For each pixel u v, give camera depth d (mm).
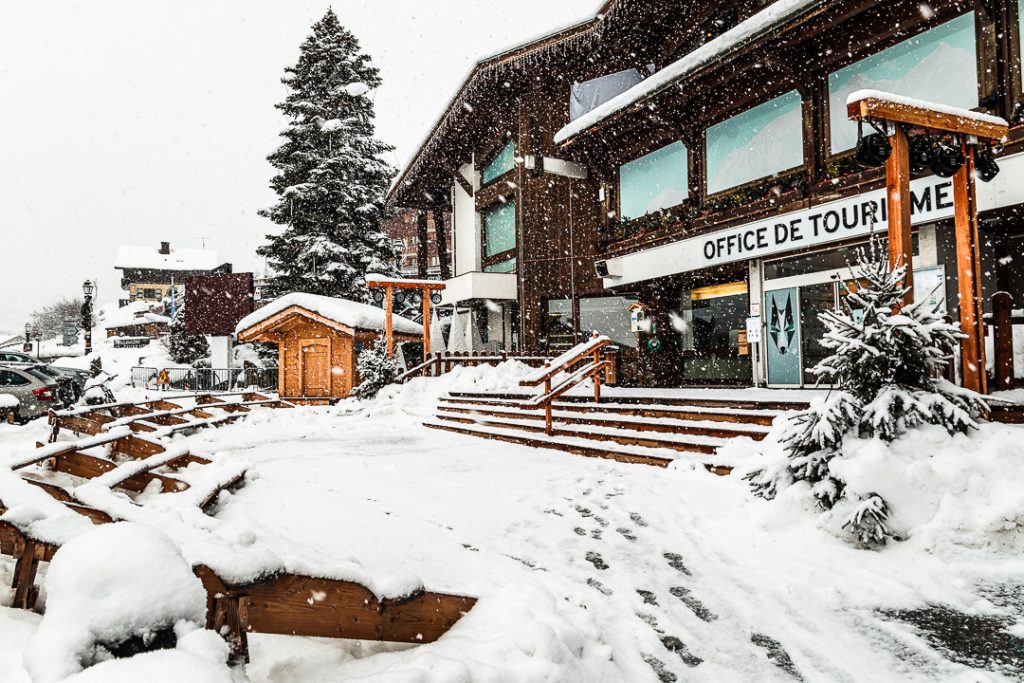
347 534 4754
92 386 14469
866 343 4828
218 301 30844
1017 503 4000
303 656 2666
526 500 6199
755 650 3098
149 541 2268
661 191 16281
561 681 2578
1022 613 3383
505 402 12578
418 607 2877
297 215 28469
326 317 18750
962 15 9992
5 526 3229
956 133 6020
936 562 3973
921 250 10188
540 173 21672
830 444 4676
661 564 4340
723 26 15328
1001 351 7629
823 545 4414
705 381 15602
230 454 9422
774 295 13016
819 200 11516
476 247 26016
